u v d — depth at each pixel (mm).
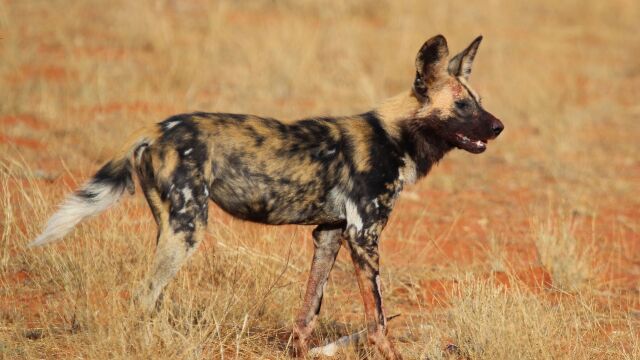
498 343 16969
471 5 62781
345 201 17297
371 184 17438
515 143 38062
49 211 21109
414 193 30578
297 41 47281
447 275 22797
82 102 36938
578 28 62438
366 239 17359
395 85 44062
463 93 18406
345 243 18375
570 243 24125
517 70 47656
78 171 28188
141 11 50875
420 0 59219
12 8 51344
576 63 53156
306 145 16938
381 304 17234
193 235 16109
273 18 55188
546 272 23172
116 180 16219
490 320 17469
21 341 16406
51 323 17578
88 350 15852
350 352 17344
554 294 22109
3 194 22859
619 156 37375
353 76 44031
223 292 19156
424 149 18391
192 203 16078
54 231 15867
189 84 41094
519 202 30656
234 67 44531
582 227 28094
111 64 43031
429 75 18266
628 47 58344
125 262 19812
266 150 16641
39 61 42875
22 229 21594
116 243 20531
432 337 17938
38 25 48969
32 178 23938
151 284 16031
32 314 18250
